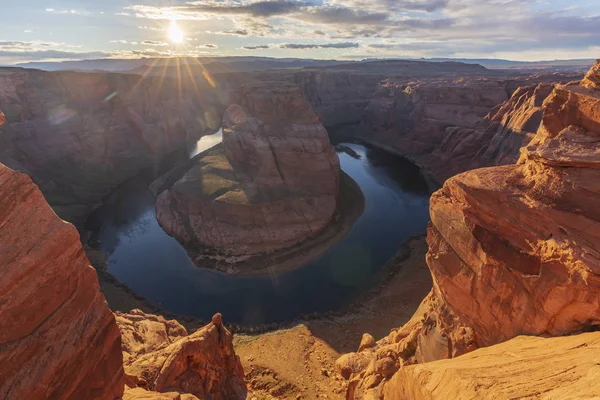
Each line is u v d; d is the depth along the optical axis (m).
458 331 13.23
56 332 7.20
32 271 6.80
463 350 12.84
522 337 10.80
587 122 11.18
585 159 9.96
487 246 11.83
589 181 9.95
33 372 6.65
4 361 6.27
